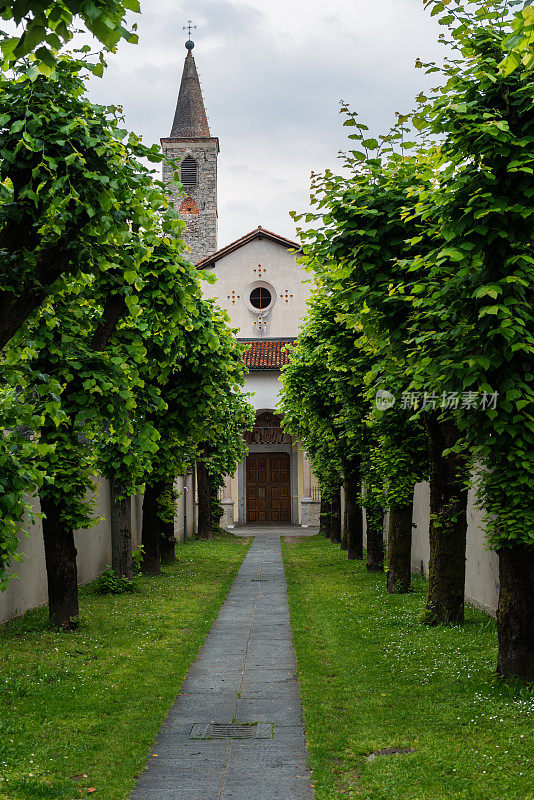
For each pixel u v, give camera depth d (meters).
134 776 6.88
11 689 9.42
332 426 25.36
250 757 7.39
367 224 10.44
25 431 12.23
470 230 8.12
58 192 7.98
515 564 8.89
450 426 12.75
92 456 13.84
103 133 8.98
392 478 16.98
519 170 7.97
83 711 8.72
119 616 15.05
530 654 8.84
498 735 7.28
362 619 14.34
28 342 8.89
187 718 8.76
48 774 6.80
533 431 8.28
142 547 21.59
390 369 10.66
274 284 47.25
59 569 13.55
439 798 5.99
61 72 8.82
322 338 19.47
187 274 13.15
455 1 8.55
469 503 15.19
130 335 12.84
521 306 8.20
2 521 8.15
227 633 14.12
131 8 4.51
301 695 9.44
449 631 12.37
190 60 60.62
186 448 22.38
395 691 9.23
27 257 7.87
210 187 56.88
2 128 8.38
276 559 28.62
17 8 4.20
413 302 8.98
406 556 17.53
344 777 6.71
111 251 9.00
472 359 8.09
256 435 51.09
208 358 19.59
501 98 8.41
